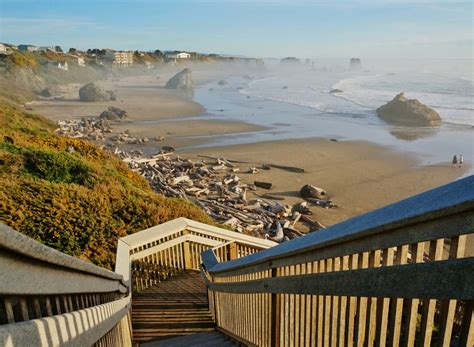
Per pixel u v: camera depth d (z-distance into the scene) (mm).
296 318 2965
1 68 98875
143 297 6824
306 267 2594
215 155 37656
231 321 5105
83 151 18125
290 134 47406
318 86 121688
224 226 11727
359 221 1770
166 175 29625
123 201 9430
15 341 1235
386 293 1509
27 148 13062
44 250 1515
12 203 7867
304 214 23422
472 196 1122
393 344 1727
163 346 4934
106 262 7332
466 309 1201
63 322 1781
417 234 1436
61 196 8602
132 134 49312
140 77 190625
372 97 83562
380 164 33719
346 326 2156
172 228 7598
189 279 7672
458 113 59094
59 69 141000
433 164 33250
